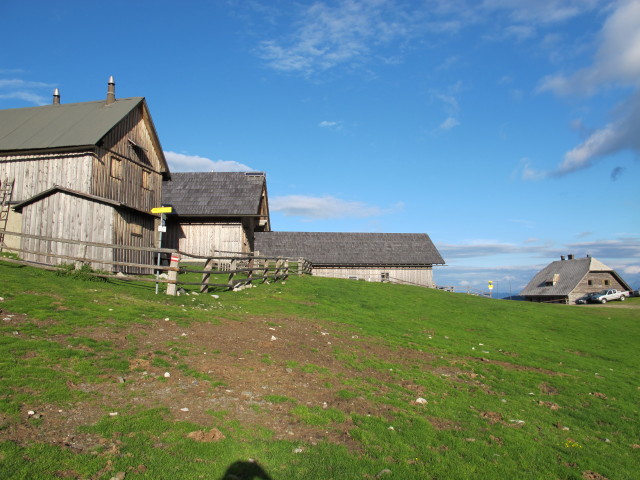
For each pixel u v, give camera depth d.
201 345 11.19
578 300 63.31
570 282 68.62
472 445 8.25
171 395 8.12
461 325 23.38
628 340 24.47
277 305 19.95
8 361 8.08
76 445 6.04
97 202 23.45
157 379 8.69
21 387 7.28
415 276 56.34
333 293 27.08
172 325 12.47
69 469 5.48
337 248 56.94
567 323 27.72
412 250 58.00
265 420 7.83
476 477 7.11
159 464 5.95
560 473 7.74
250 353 11.34
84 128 25.27
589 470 7.98
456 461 7.52
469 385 12.39
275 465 6.50
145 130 29.30
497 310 29.73
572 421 10.73
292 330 14.91
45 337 9.72
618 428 10.66
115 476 5.52
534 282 78.69
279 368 10.60
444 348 16.77
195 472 5.95
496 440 8.70
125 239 25.25
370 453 7.30
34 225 23.36
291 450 6.97
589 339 23.77
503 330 23.48
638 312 35.88
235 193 39.50
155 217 29.59
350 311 22.16
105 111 27.16
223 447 6.65
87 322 11.17
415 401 10.10
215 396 8.40
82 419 6.73
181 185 40.84
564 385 13.77
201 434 6.86
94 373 8.38
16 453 5.57
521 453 8.27
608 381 15.18
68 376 8.02
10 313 10.92
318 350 12.95
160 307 14.47
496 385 12.85
